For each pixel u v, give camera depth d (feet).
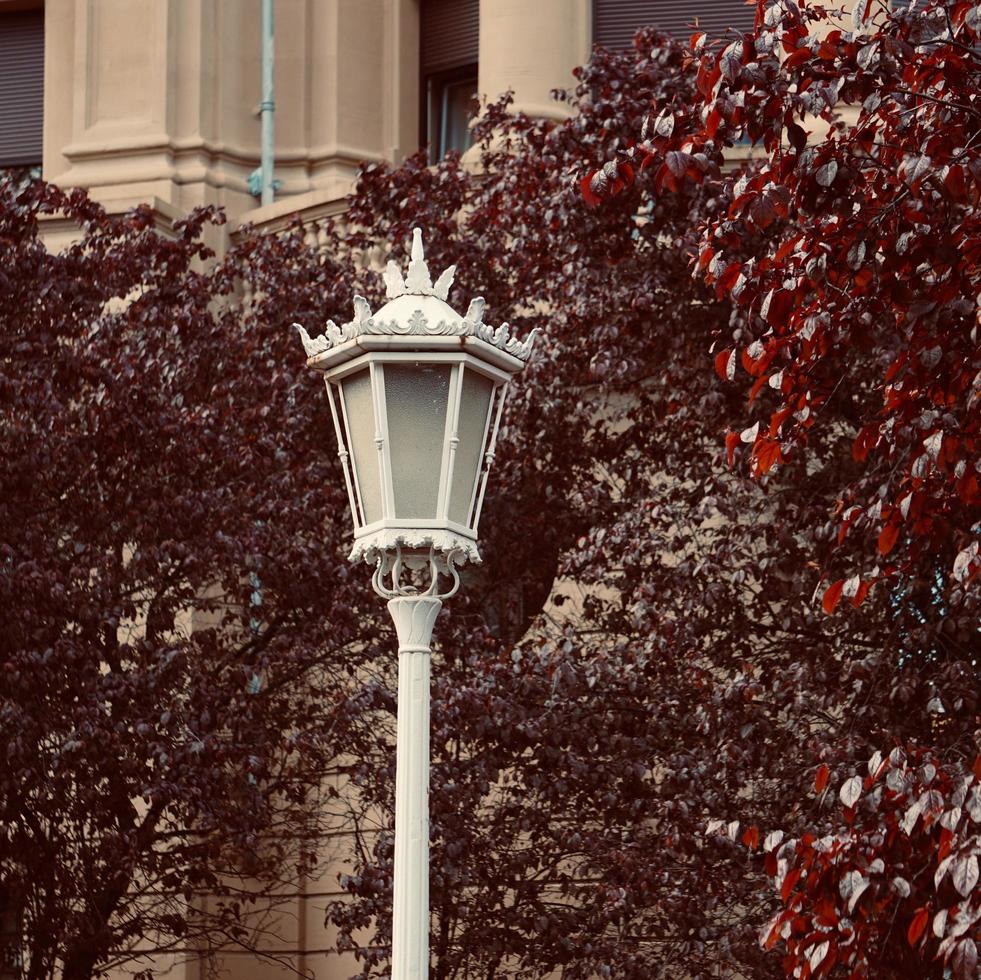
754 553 138.62
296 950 182.60
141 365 151.33
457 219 176.45
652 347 142.00
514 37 202.59
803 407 95.40
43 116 229.04
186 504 147.54
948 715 117.80
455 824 135.44
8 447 142.61
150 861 152.76
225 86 214.69
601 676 129.70
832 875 82.64
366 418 68.59
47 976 161.58
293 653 151.74
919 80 90.33
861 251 89.30
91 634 146.51
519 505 151.33
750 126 88.89
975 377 88.43
